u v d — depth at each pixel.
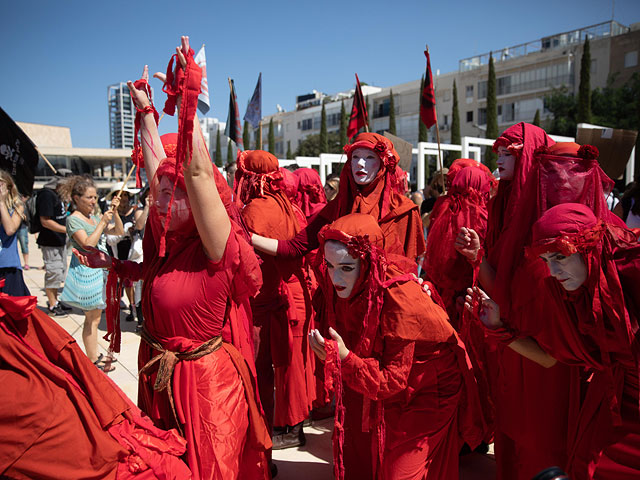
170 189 2.35
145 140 2.58
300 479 3.39
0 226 5.14
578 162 2.86
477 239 3.08
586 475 2.35
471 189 3.62
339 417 2.38
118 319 2.82
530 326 2.60
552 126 31.27
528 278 2.62
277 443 3.82
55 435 1.94
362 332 2.49
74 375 2.11
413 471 2.57
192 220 2.38
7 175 5.10
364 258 2.46
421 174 11.99
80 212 5.10
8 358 1.96
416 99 47.84
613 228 2.26
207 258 2.37
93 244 4.94
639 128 28.70
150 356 2.48
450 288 3.70
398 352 2.44
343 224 2.48
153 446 2.18
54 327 2.12
